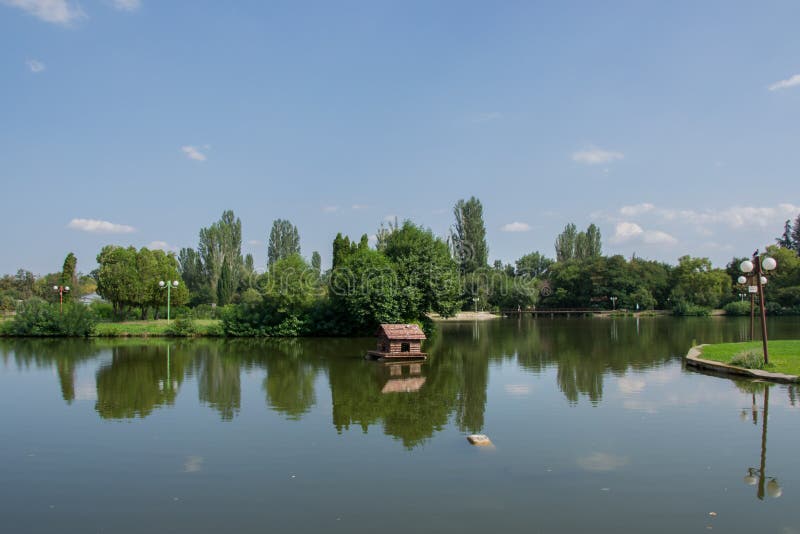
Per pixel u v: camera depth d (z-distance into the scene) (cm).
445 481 948
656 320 6975
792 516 791
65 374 2302
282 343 3819
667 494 878
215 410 1555
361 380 2105
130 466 1055
